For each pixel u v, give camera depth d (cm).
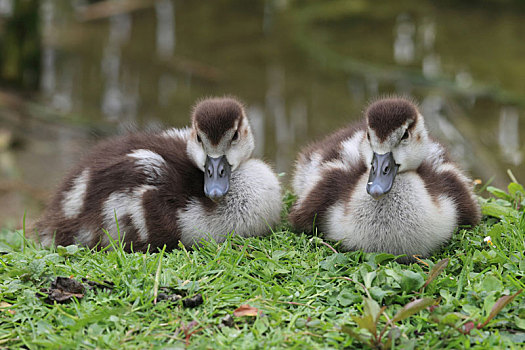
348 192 727
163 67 2273
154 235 751
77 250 715
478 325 552
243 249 688
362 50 2353
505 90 1988
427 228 692
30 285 634
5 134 1772
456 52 2289
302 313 583
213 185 732
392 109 703
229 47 2455
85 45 2484
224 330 555
